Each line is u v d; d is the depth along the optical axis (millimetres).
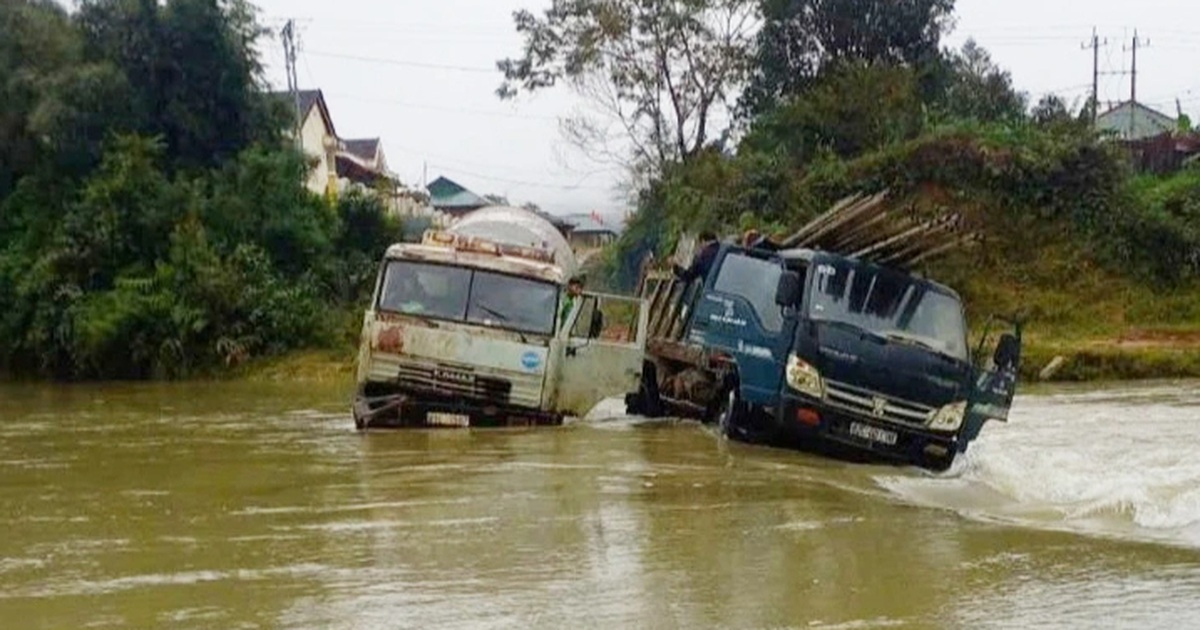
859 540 7496
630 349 14219
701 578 6410
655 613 5676
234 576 6527
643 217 39281
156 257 32156
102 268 32031
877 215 14016
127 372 31359
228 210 32719
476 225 15773
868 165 36406
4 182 34531
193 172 33844
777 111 40094
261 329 31188
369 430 13977
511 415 13906
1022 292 34156
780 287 12055
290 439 13781
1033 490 9828
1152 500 8969
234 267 31438
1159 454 12438
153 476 10734
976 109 40781
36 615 5746
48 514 8672
